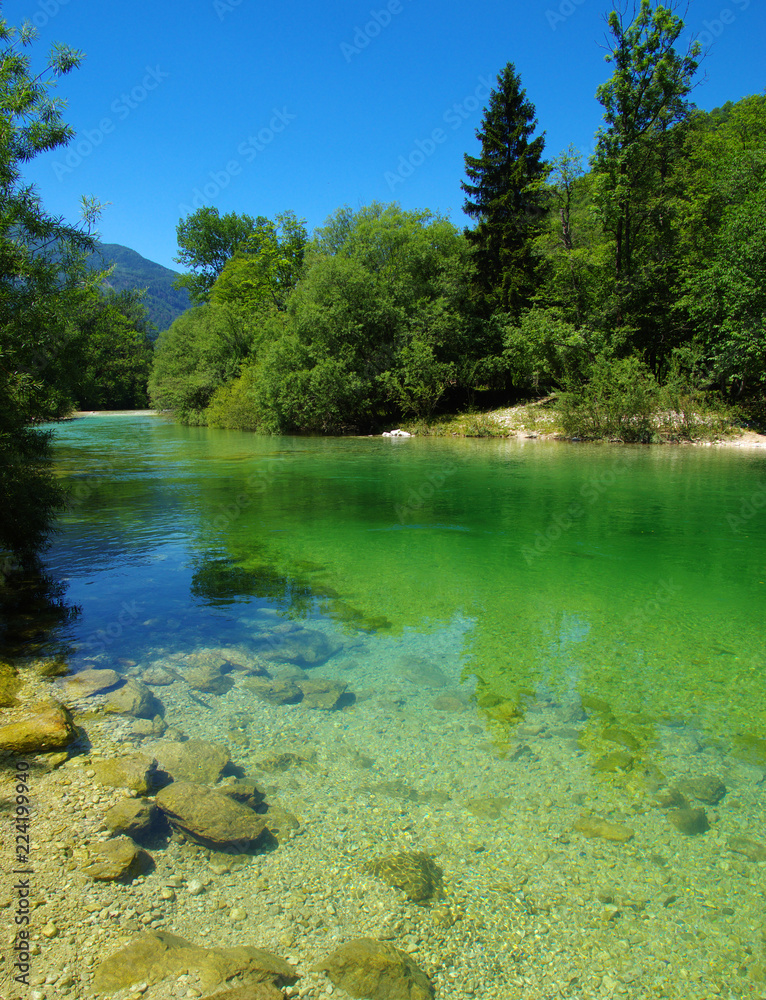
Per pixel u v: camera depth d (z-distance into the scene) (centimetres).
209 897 285
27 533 816
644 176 2675
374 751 406
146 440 2873
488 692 488
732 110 3180
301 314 3050
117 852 307
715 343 2447
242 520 1126
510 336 2928
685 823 338
